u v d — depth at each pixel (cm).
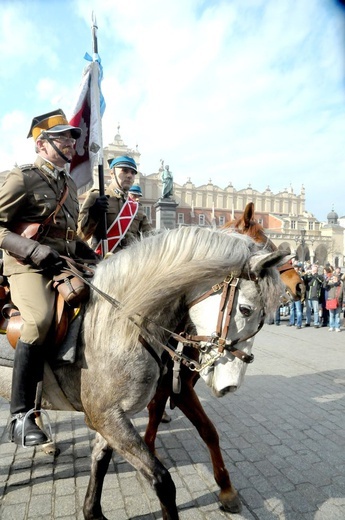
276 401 489
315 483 296
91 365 209
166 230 240
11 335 222
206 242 219
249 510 260
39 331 210
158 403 292
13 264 233
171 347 233
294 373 630
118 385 202
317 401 491
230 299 209
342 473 311
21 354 210
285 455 342
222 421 422
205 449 351
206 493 279
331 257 6269
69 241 253
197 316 219
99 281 228
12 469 314
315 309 1178
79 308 220
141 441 196
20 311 218
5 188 223
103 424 203
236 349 207
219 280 214
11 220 229
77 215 269
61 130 238
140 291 207
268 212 6556
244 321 208
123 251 234
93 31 409
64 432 391
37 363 214
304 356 762
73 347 211
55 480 297
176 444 362
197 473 308
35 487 288
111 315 211
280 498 275
